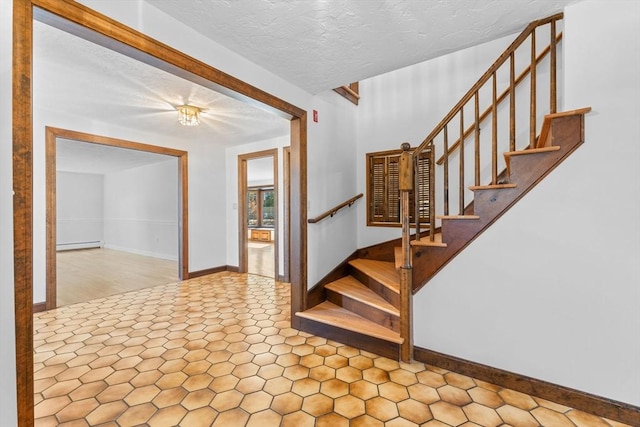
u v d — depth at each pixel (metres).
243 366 2.00
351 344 2.28
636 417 1.42
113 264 5.75
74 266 5.56
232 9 1.54
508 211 1.73
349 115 3.41
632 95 1.43
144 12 1.46
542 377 1.65
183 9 1.54
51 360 2.09
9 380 1.03
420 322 2.03
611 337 1.49
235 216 5.09
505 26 1.76
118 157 5.68
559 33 2.40
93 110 3.15
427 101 3.14
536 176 1.65
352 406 1.58
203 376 1.88
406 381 1.81
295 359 2.09
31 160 1.07
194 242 4.68
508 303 1.74
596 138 1.50
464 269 1.87
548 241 1.63
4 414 1.03
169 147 4.36
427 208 3.12
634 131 1.43
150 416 1.51
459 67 2.96
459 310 1.89
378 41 1.88
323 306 2.76
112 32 1.34
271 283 4.32
